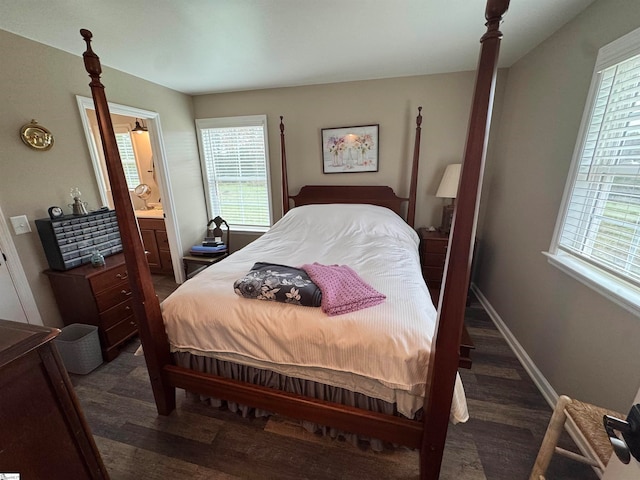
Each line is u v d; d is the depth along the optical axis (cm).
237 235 379
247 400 135
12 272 179
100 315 196
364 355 112
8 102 173
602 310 129
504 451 133
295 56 224
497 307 250
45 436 74
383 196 309
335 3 152
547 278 176
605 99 140
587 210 150
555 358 162
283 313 127
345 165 317
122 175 119
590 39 150
